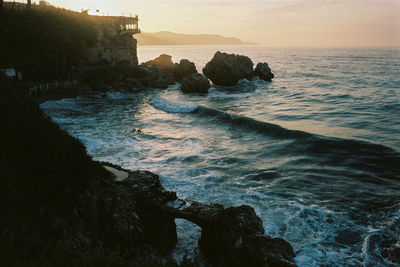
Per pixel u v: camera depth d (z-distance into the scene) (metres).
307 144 22.14
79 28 52.81
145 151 21.23
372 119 29.83
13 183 7.38
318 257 9.70
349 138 22.50
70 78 47.84
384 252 9.99
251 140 24.36
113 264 5.43
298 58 157.50
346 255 9.85
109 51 62.06
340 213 12.58
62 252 5.49
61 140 9.51
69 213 7.66
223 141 24.19
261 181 16.17
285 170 17.64
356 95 44.50
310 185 15.54
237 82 60.97
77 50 50.22
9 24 40.41
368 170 17.34
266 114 33.94
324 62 124.50
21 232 6.31
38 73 44.34
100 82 50.34
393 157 18.80
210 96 49.38
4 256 4.88
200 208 9.74
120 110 37.47
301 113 33.88
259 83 62.22
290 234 11.07
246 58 62.78
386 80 62.53
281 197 14.20
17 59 40.53
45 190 7.86
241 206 10.19
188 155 20.47
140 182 10.23
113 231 8.02
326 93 47.50
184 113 35.88
